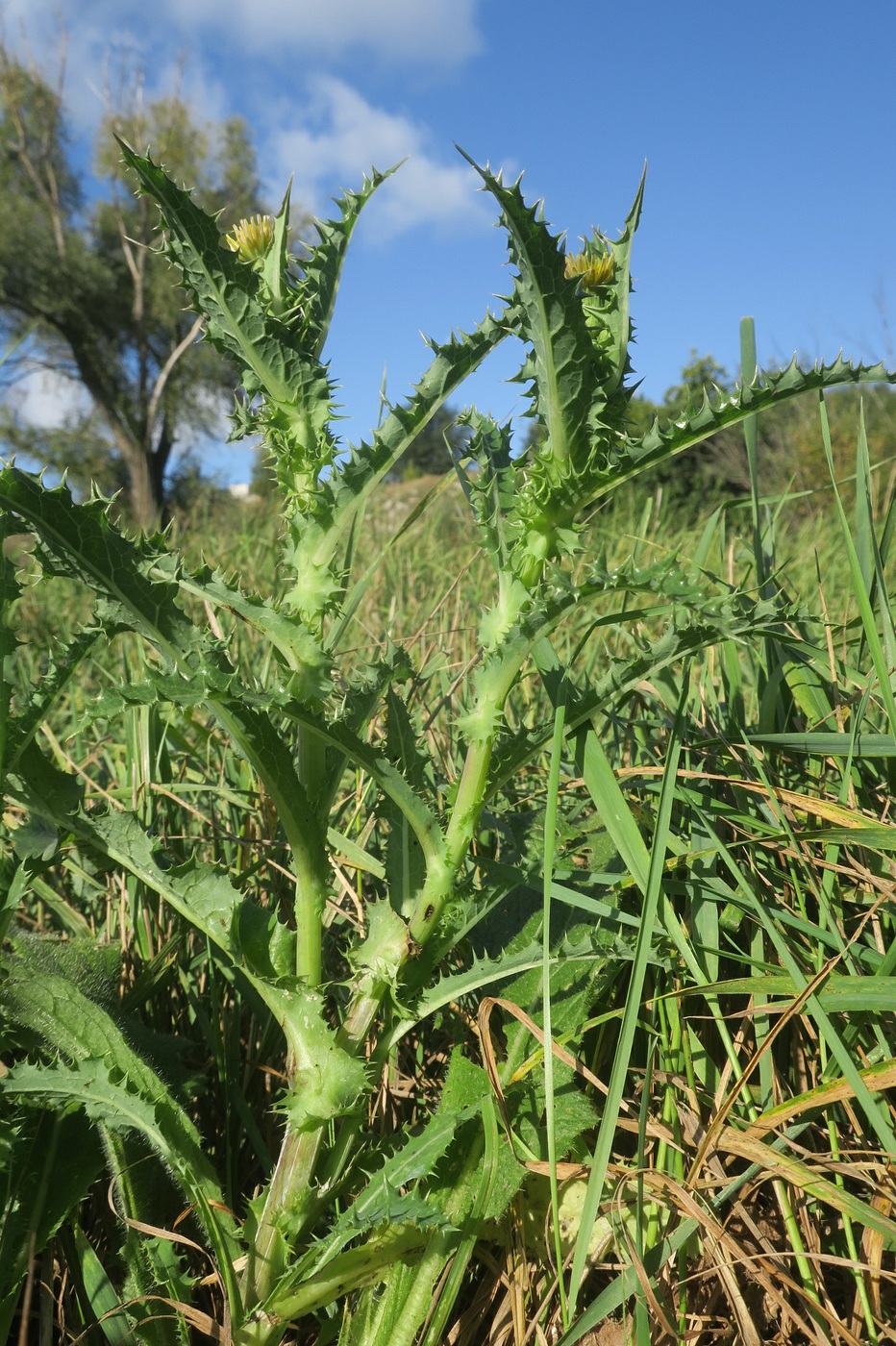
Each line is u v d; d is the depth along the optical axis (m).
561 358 0.41
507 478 0.49
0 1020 0.48
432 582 1.59
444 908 0.44
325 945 0.67
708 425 0.41
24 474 0.38
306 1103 0.42
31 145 9.62
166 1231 0.45
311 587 0.44
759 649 0.67
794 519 1.93
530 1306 0.47
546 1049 0.41
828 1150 0.50
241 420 0.45
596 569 0.42
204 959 0.64
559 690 0.49
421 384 0.44
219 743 0.77
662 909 0.50
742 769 0.61
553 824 0.42
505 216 0.38
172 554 0.42
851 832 0.51
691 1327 0.45
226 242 0.46
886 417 3.22
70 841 0.49
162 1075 0.54
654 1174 0.46
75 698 0.99
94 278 9.38
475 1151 0.46
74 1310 0.47
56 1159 0.47
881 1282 0.46
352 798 0.76
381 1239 0.42
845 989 0.47
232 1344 0.41
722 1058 0.55
